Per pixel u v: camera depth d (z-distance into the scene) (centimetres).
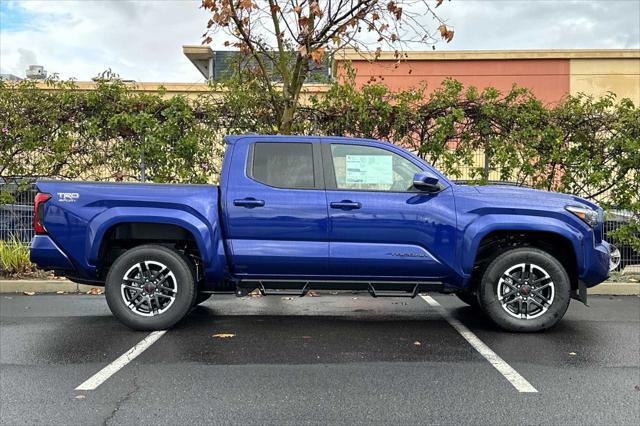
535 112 907
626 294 813
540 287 583
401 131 922
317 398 418
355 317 671
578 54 1961
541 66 1970
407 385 445
